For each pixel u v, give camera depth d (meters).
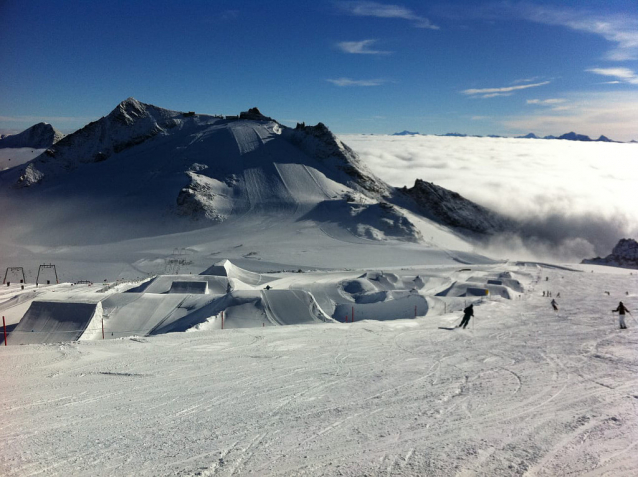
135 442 7.46
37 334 22.28
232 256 91.75
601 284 58.31
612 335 17.27
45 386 11.01
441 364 12.90
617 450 6.63
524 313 25.44
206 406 9.38
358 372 12.14
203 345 16.11
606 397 9.23
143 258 89.31
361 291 45.62
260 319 24.30
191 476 6.20
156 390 10.62
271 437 7.57
